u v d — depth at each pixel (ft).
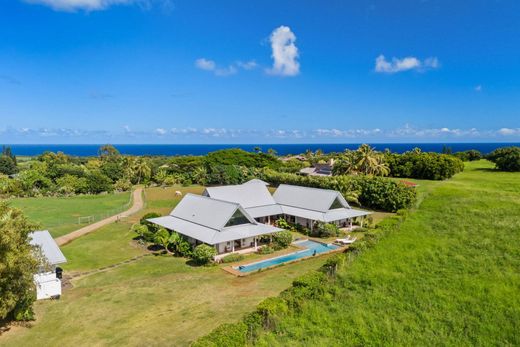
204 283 103.76
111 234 166.91
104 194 307.99
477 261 109.40
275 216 188.34
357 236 159.02
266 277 107.65
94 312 85.46
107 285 104.47
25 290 76.54
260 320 70.79
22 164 583.99
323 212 169.99
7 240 68.54
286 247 142.51
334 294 91.97
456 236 134.00
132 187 348.79
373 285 96.84
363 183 228.43
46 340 72.69
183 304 88.38
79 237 162.09
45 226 183.52
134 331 74.95
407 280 99.09
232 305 86.33
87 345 69.92
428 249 121.29
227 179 329.52
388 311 83.71
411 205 192.34
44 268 91.61
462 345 70.74
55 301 93.09
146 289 99.86
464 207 175.42
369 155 289.12
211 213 146.10
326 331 74.95
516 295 87.76
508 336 72.79
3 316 71.77
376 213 207.72
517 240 123.24
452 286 94.53
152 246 147.13
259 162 401.29
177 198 272.10
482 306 84.02
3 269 67.97
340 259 106.93
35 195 295.89
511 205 170.60
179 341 69.72
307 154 580.30
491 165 429.38
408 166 333.01
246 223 146.00
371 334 74.33
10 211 79.71
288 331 73.97
